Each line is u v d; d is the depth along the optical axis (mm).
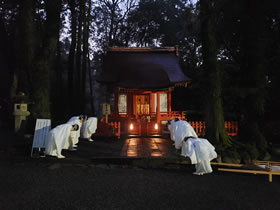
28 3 12828
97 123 11547
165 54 17781
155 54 17719
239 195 4582
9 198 4223
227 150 7578
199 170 6109
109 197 4352
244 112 9227
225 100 12703
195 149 6086
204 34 8672
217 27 12141
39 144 7316
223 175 6031
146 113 16531
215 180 5582
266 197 4492
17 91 17531
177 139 7652
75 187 4902
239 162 7227
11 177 5516
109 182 5305
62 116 18984
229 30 11984
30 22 12961
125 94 16672
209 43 8555
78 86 22781
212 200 4297
